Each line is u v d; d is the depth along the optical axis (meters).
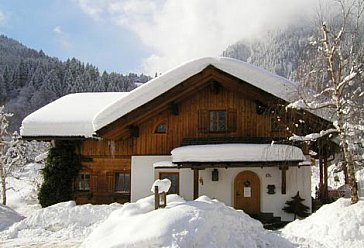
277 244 9.41
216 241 8.18
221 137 17.83
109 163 18.81
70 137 18.64
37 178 27.36
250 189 17.31
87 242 9.12
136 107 17.28
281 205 16.91
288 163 15.85
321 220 11.77
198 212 8.75
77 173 19.05
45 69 99.00
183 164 16.31
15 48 140.12
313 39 13.24
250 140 17.38
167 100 17.31
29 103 88.06
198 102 18.11
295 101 13.44
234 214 9.89
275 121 16.98
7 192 29.86
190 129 18.06
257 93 16.62
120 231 8.76
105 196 18.73
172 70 17.16
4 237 12.86
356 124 12.16
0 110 25.39
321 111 14.31
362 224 10.78
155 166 17.64
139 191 18.03
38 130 18.83
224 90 18.03
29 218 14.54
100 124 17.42
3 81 92.31
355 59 12.23
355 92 12.34
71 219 14.62
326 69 12.92
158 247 7.82
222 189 17.27
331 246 10.23
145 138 18.28
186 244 7.79
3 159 23.92
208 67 16.94
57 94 92.56
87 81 96.94
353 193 11.98
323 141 16.03
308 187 16.81
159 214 8.79
